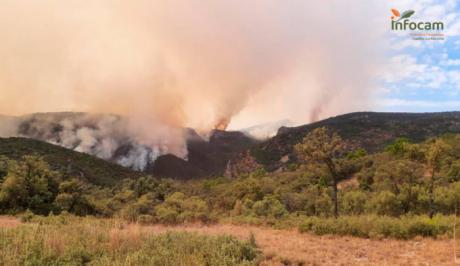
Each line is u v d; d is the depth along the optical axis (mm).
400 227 16938
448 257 11961
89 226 12156
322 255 12484
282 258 11273
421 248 13961
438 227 16703
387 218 20219
